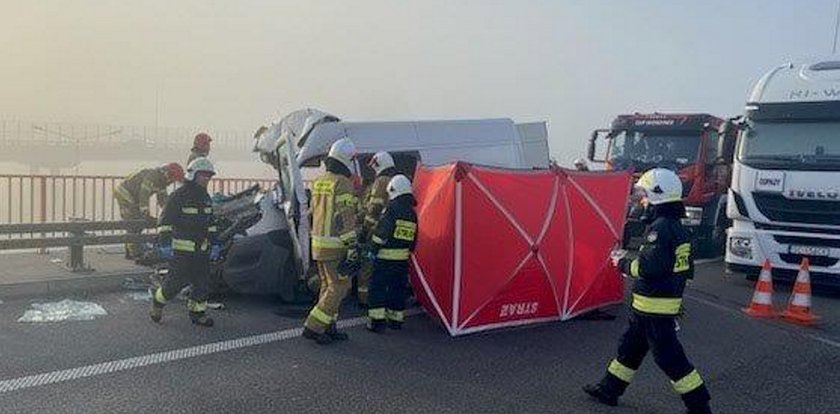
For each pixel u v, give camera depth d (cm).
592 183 826
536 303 758
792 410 517
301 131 949
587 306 819
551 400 516
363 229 780
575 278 799
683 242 481
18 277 802
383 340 669
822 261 1001
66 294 794
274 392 505
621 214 870
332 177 645
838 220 980
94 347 598
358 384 532
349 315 771
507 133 1084
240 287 782
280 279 789
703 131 1388
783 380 593
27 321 676
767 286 863
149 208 925
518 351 650
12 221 1040
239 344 628
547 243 755
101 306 745
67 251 1010
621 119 1508
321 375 550
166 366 555
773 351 689
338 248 637
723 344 710
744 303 934
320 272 659
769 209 1033
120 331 653
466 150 1027
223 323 701
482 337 698
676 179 491
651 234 482
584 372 588
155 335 645
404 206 698
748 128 1068
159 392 495
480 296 707
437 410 483
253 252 779
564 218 780
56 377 517
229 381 525
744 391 559
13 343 602
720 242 1446
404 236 697
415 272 752
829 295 1041
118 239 884
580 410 498
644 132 1455
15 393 481
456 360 611
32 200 1049
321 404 484
